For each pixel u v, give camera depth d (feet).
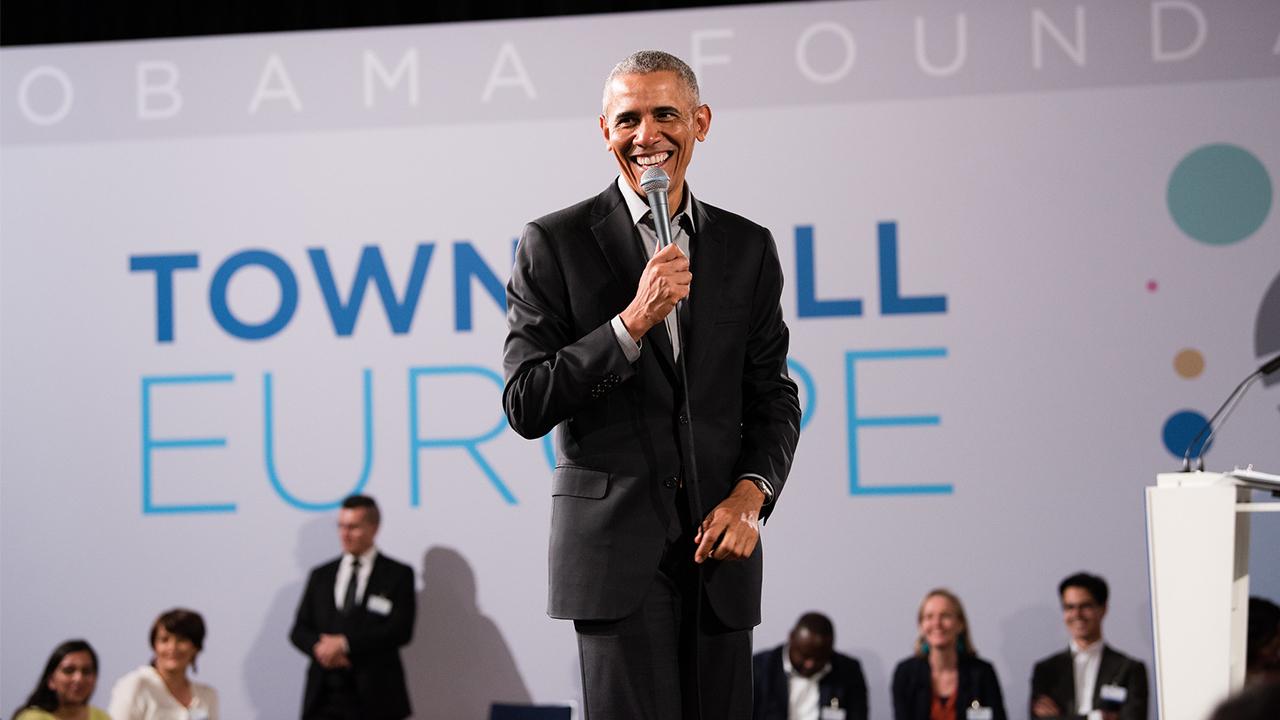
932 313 23.35
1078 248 23.11
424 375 24.22
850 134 23.68
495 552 23.97
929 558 23.13
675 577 9.83
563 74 24.31
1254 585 22.13
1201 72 23.00
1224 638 10.93
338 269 24.47
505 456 24.03
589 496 9.73
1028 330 23.15
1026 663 22.79
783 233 23.73
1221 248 22.82
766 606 23.36
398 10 25.29
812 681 22.89
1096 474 22.88
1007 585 22.95
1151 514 11.27
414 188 24.44
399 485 24.16
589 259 10.10
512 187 24.31
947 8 23.56
